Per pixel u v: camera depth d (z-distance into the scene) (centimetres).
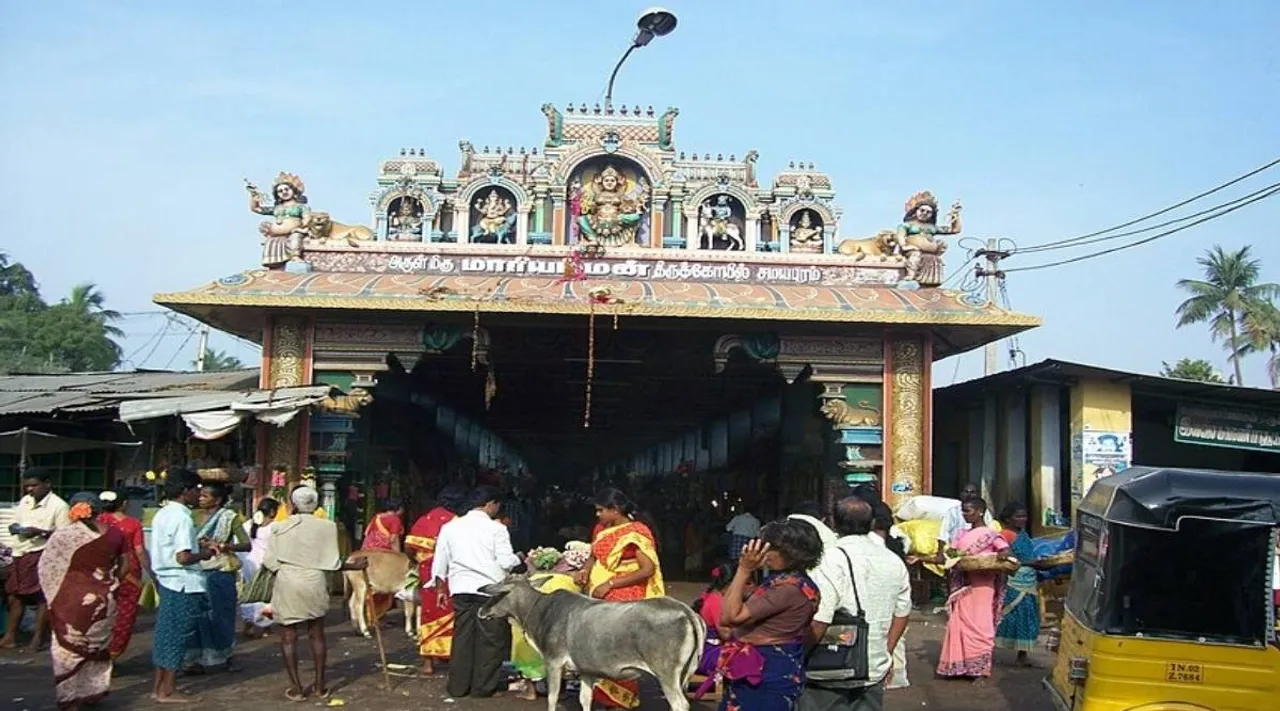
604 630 727
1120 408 1514
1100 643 614
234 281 1497
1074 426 1528
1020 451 1673
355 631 1257
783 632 511
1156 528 608
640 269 1578
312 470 1497
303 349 1523
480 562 895
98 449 1558
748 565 518
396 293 1474
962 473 1905
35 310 4709
